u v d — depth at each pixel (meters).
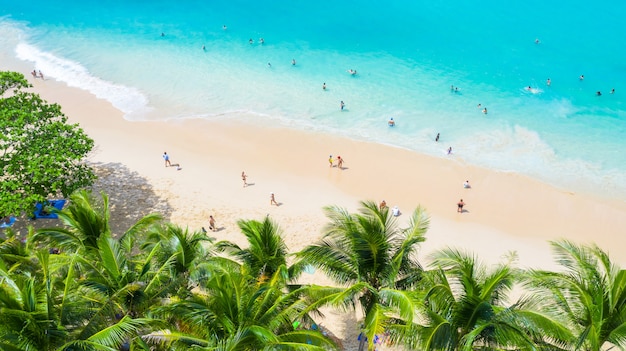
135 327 15.06
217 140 42.59
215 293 16.19
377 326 15.75
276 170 38.59
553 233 32.44
